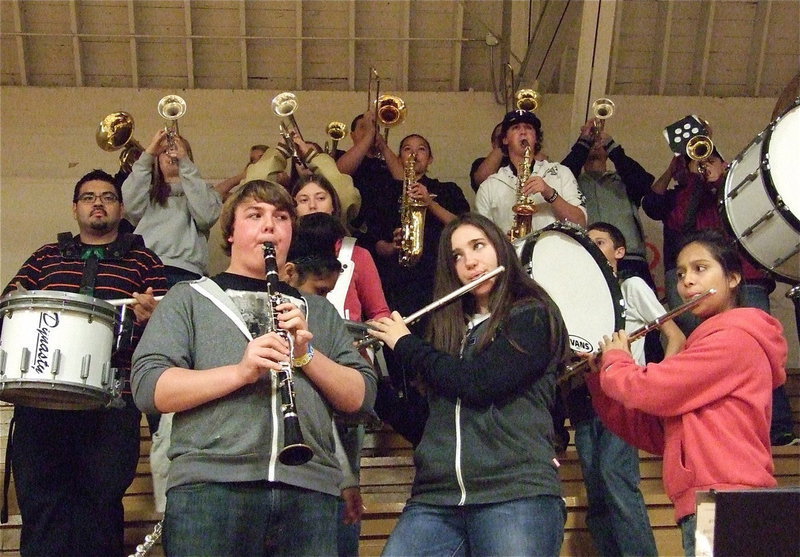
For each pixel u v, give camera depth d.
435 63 9.35
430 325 3.67
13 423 4.55
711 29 9.23
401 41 9.17
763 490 2.90
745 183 5.11
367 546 4.91
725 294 3.79
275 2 9.07
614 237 5.48
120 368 4.41
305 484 3.01
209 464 2.96
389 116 7.17
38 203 8.66
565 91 9.33
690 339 3.61
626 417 3.79
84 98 8.98
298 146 6.37
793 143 5.05
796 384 7.06
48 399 4.24
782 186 4.95
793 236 4.93
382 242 6.63
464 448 3.38
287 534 2.98
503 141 6.93
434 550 3.36
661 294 8.51
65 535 4.37
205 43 9.11
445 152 9.16
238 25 9.09
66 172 8.77
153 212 6.24
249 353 2.96
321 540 3.01
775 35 9.41
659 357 5.91
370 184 6.91
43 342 4.07
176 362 3.08
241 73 9.18
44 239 8.59
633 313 5.22
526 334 3.45
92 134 8.91
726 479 3.36
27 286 4.95
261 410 3.02
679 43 9.42
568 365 3.93
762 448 3.45
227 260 8.16
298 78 9.16
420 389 3.66
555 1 8.20
